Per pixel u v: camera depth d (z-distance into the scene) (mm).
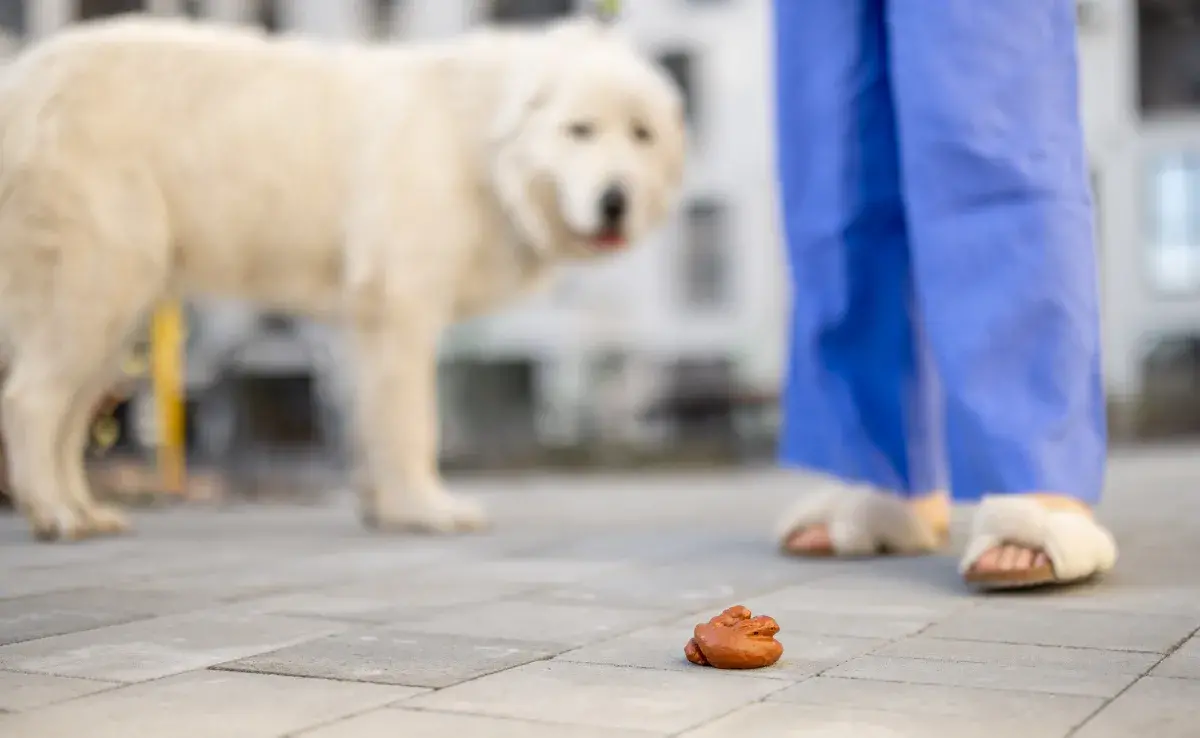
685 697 1861
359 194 4641
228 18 18469
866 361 3449
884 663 2090
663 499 6512
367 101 4703
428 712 1784
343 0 19625
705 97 20125
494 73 4711
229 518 5582
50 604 2803
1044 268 2902
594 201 4496
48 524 4344
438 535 4426
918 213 2998
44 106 4371
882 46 3316
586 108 4539
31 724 1737
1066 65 2996
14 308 4383
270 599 2863
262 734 1678
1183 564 3174
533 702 1840
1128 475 7578
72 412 4492
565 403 19797
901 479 3492
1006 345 2914
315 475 11250
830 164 3361
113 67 4484
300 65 4738
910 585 2969
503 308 4977
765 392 17781
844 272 3379
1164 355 19062
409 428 4617
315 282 4781
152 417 12453
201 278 4703
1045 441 2875
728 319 19953
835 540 3498
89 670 2084
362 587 3053
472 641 2318
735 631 2070
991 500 2891
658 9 20203
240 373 18656
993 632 2354
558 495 7051
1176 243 19109
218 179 4555
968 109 2936
